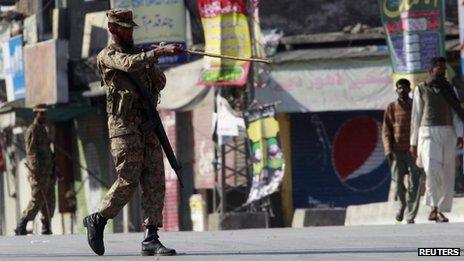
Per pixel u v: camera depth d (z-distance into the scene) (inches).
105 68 849.5
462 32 1994.3
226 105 2322.8
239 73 2220.7
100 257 882.1
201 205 2635.3
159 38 2519.7
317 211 2438.5
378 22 2657.5
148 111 853.8
